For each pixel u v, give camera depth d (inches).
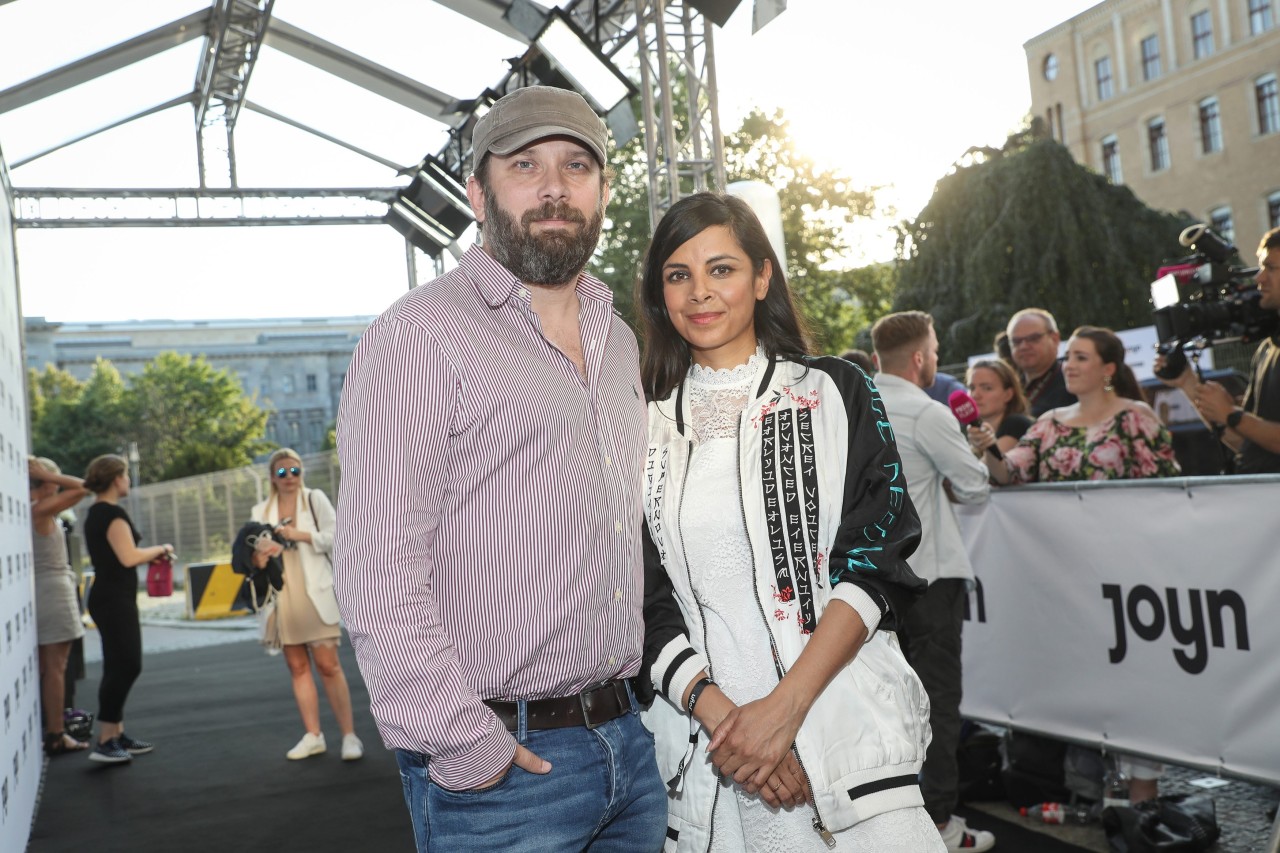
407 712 66.4
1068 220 733.3
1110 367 162.4
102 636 246.2
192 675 377.1
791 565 77.2
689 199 83.7
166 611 653.3
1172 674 130.6
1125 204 762.2
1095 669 141.3
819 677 72.7
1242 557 121.0
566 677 72.3
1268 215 1050.1
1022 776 155.0
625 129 329.4
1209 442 437.7
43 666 262.8
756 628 78.0
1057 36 1246.9
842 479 78.2
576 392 75.2
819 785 73.5
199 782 221.0
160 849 177.6
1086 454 160.1
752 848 78.2
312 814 191.5
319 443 2551.7
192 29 411.2
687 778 80.7
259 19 401.4
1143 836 129.6
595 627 73.3
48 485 256.8
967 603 163.8
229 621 564.4
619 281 916.6
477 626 70.9
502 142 74.7
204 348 2493.8
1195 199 1111.6
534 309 78.2
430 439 69.4
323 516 233.6
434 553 71.3
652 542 82.6
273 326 2596.0
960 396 156.9
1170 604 130.5
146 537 933.8
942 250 788.6
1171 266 159.8
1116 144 1198.9
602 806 74.6
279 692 329.7
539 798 71.6
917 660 138.9
